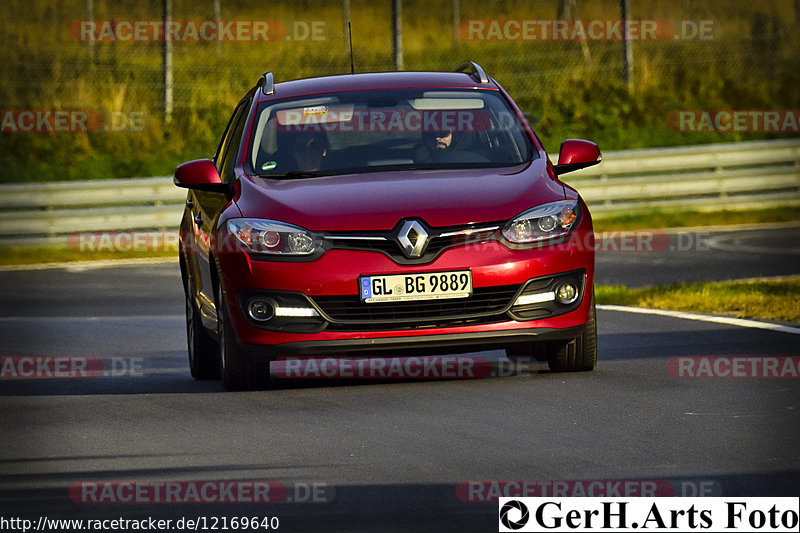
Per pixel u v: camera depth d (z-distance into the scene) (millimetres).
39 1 101812
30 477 20953
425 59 97312
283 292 27016
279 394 27969
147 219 70438
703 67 97688
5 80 89125
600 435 22516
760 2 107312
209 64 94125
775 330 34781
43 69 91250
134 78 91875
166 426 24969
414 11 109062
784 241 62938
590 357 28766
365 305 26875
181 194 72438
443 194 27656
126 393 29484
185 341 38469
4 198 68875
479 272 26906
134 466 21531
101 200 70812
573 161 30797
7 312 45531
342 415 25188
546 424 23594
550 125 90062
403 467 20625
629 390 26656
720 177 77438
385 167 29719
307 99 32000
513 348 31734
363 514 17875
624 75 91875
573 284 27719
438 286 26844
